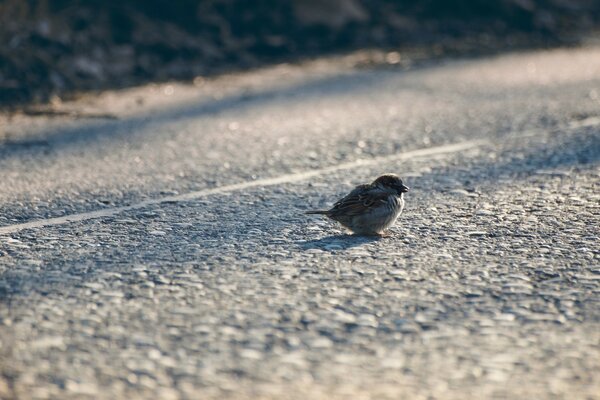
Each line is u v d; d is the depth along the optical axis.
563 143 15.68
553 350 7.22
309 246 10.11
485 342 7.38
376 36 29.05
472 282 8.82
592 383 6.65
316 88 22.28
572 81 22.50
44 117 18.92
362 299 8.34
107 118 18.80
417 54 27.16
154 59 24.77
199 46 26.05
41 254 9.76
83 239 10.38
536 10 32.03
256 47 27.03
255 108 19.75
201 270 9.20
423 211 11.69
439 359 7.06
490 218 11.26
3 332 7.51
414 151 15.45
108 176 13.70
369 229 10.36
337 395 6.45
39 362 6.94
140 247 10.05
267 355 7.11
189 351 7.17
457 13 31.17
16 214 11.50
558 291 8.55
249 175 13.80
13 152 15.51
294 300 8.30
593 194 12.34
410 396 6.45
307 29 28.62
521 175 13.55
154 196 12.52
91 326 7.66
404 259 9.59
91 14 25.03
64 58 23.00
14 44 22.42
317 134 16.91
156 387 6.55
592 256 9.63
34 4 23.95
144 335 7.47
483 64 25.52
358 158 14.98
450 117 18.34
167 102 20.69
